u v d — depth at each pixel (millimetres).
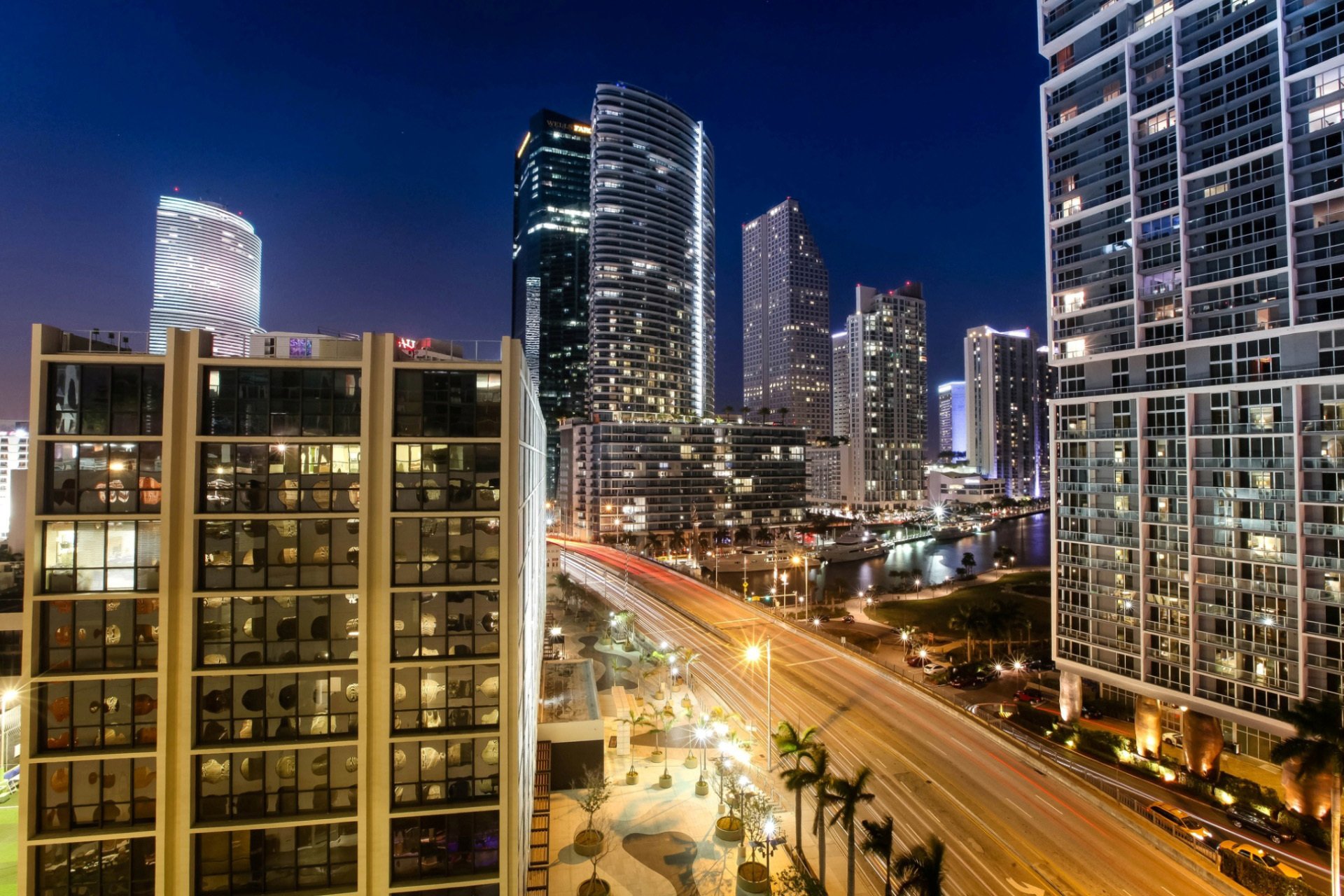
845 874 43938
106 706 31781
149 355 32656
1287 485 57750
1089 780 60969
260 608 33312
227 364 33219
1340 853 48156
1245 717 59094
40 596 31375
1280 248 60906
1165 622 66250
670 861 44906
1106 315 74812
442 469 34938
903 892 35781
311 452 33938
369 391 34000
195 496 32500
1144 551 68000
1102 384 74000
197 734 32562
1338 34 57188
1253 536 59969
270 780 33000
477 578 34938
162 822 31312
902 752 61406
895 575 170375
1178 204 68062
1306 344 58062
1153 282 70812
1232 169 64562
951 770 57875
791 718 69438
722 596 129250
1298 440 57000
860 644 107750
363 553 33562
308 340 36375
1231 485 61719
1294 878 41500
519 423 35812
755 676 82562
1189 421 65000
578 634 104500
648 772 58094
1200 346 65375
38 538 31609
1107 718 74688
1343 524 54375
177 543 32406
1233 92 64562
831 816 50688
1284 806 54344
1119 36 74125
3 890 38719
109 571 31922
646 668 86250
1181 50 68500
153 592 31938
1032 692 83125
